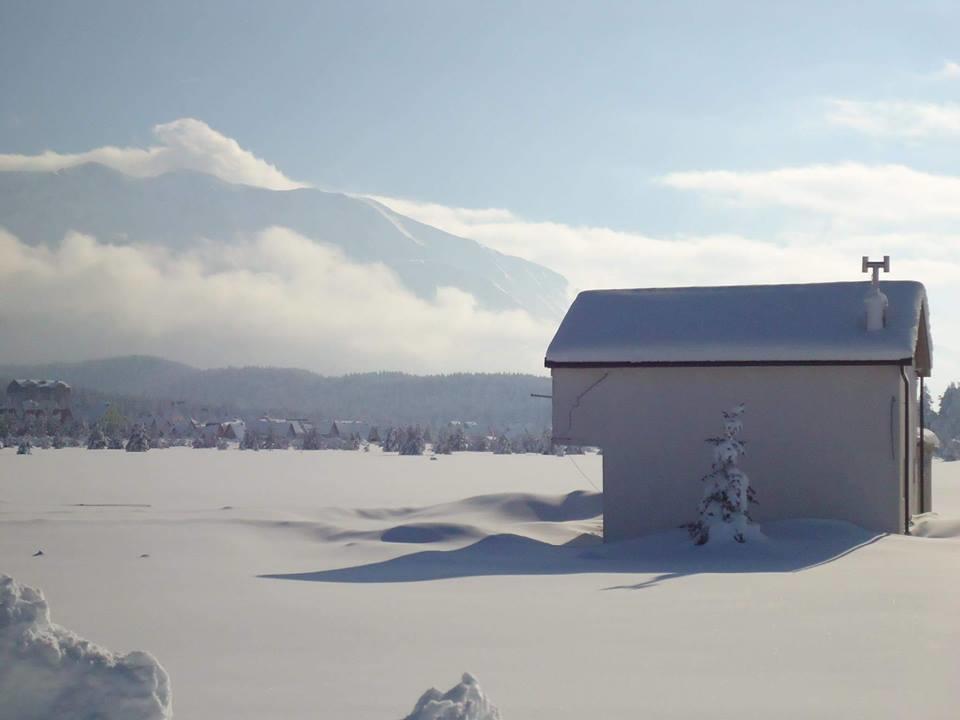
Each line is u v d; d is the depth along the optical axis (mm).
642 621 13062
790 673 9578
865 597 14969
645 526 26688
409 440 124812
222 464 80562
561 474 68625
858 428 25219
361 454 122188
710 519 22938
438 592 16812
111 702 5270
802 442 25609
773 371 25891
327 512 33250
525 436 141500
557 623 13062
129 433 157500
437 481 58625
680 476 26500
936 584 16547
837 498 25297
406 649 11312
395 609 14719
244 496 44500
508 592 16625
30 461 81375
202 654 11109
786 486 25656
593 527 31062
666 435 26688
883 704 8242
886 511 24938
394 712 8164
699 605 14453
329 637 12227
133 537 26703
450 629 12711
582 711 8148
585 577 18703
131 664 5414
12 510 34656
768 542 22500
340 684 9352
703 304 28453
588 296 29906
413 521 31609
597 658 10547
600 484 55469
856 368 25234
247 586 18047
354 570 20859
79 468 69625
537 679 9484
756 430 25938
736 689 8914
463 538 27391
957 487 48844
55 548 24469
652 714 8023
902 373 25031
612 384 27172
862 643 11125
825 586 16406
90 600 16125
